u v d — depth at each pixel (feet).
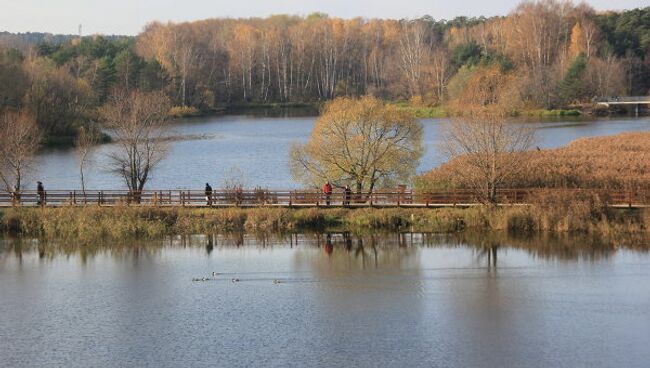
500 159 180.34
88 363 106.93
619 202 175.01
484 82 422.82
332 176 189.47
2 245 168.25
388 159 187.21
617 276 140.36
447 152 221.46
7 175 230.48
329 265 150.41
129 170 230.68
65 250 164.55
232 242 168.96
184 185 236.84
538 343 111.86
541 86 472.85
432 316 122.83
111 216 178.29
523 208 173.68
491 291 134.10
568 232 168.25
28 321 123.24
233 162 284.41
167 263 153.79
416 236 169.48
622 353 107.96
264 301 130.82
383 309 126.21
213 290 136.87
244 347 111.55
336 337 114.73
